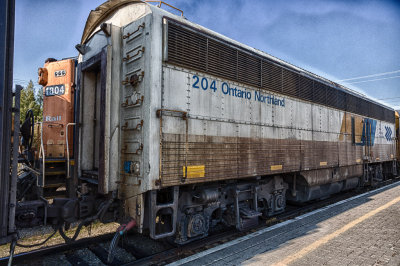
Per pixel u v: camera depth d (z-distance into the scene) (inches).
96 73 195.3
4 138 113.0
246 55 204.7
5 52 112.3
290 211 271.3
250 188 216.2
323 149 297.0
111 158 154.9
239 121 193.9
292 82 254.5
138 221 140.7
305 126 268.5
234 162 186.1
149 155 137.1
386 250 161.8
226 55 188.2
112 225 228.5
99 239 184.2
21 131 193.5
